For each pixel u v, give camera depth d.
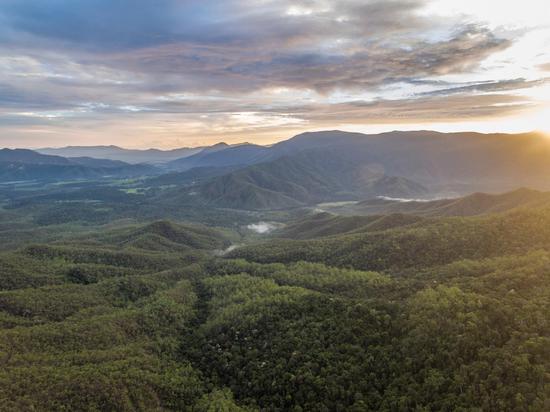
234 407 90.38
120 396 86.19
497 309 94.38
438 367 85.94
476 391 77.06
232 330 124.56
